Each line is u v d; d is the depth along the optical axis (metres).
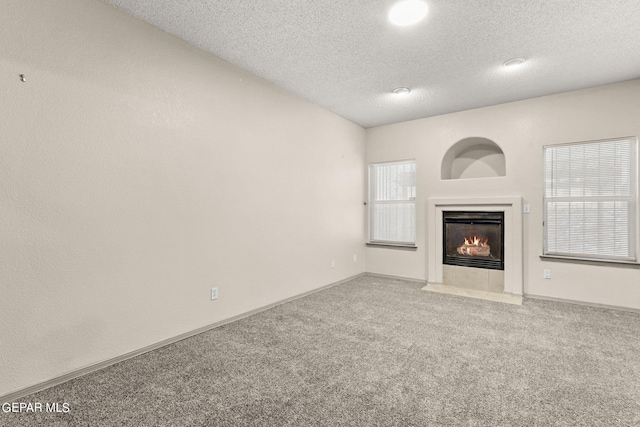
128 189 2.46
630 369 2.32
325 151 4.71
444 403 1.90
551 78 3.63
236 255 3.34
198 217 2.97
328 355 2.53
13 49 1.91
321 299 4.14
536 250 4.23
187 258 2.88
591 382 2.14
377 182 5.64
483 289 4.59
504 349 2.65
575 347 2.70
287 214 4.01
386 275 5.50
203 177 3.01
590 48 2.96
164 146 2.70
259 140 3.61
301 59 3.20
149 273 2.60
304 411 1.82
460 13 2.45
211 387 2.07
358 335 2.94
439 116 4.96
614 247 3.80
